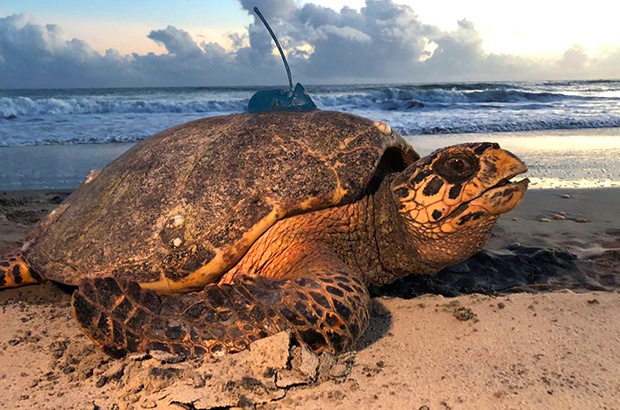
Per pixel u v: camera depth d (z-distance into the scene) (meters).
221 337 0.67
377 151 0.90
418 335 0.78
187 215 0.82
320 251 0.85
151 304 0.70
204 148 0.91
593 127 4.04
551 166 2.41
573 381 0.63
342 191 0.84
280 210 0.81
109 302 0.70
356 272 0.92
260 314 0.68
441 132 3.67
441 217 0.83
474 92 6.17
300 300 0.68
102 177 1.03
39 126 3.81
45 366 0.71
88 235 0.89
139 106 4.92
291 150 0.87
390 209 0.90
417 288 1.05
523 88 10.23
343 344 0.68
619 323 0.81
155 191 0.87
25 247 1.01
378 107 5.43
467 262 1.18
